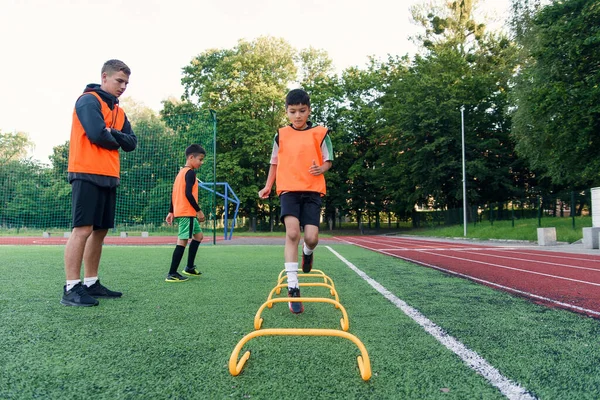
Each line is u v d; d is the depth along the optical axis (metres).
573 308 2.97
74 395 1.45
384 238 23.27
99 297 3.31
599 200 12.07
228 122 32.59
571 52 15.94
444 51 30.20
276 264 6.09
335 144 34.81
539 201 19.25
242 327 2.40
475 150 28.47
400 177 33.19
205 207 18.45
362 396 1.44
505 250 10.71
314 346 2.05
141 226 18.34
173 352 1.94
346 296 3.45
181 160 18.20
